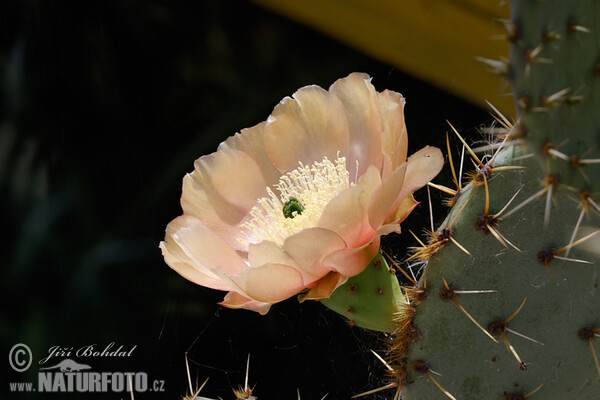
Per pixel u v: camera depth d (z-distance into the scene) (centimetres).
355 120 43
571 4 37
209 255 41
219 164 43
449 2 51
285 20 67
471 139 54
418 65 54
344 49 67
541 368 40
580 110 37
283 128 43
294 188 43
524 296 40
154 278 68
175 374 64
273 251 39
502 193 40
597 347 39
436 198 54
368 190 39
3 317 67
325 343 59
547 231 40
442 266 40
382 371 52
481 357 40
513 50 37
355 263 40
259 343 62
